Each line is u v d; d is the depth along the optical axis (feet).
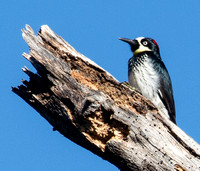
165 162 28.32
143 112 29.25
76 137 29.99
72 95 27.76
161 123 29.43
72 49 29.99
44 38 28.91
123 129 28.76
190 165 28.73
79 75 29.43
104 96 28.40
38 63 27.63
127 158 28.07
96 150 29.35
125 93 29.71
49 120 30.50
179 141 29.37
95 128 28.50
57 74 27.86
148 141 28.48
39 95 28.78
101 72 29.86
